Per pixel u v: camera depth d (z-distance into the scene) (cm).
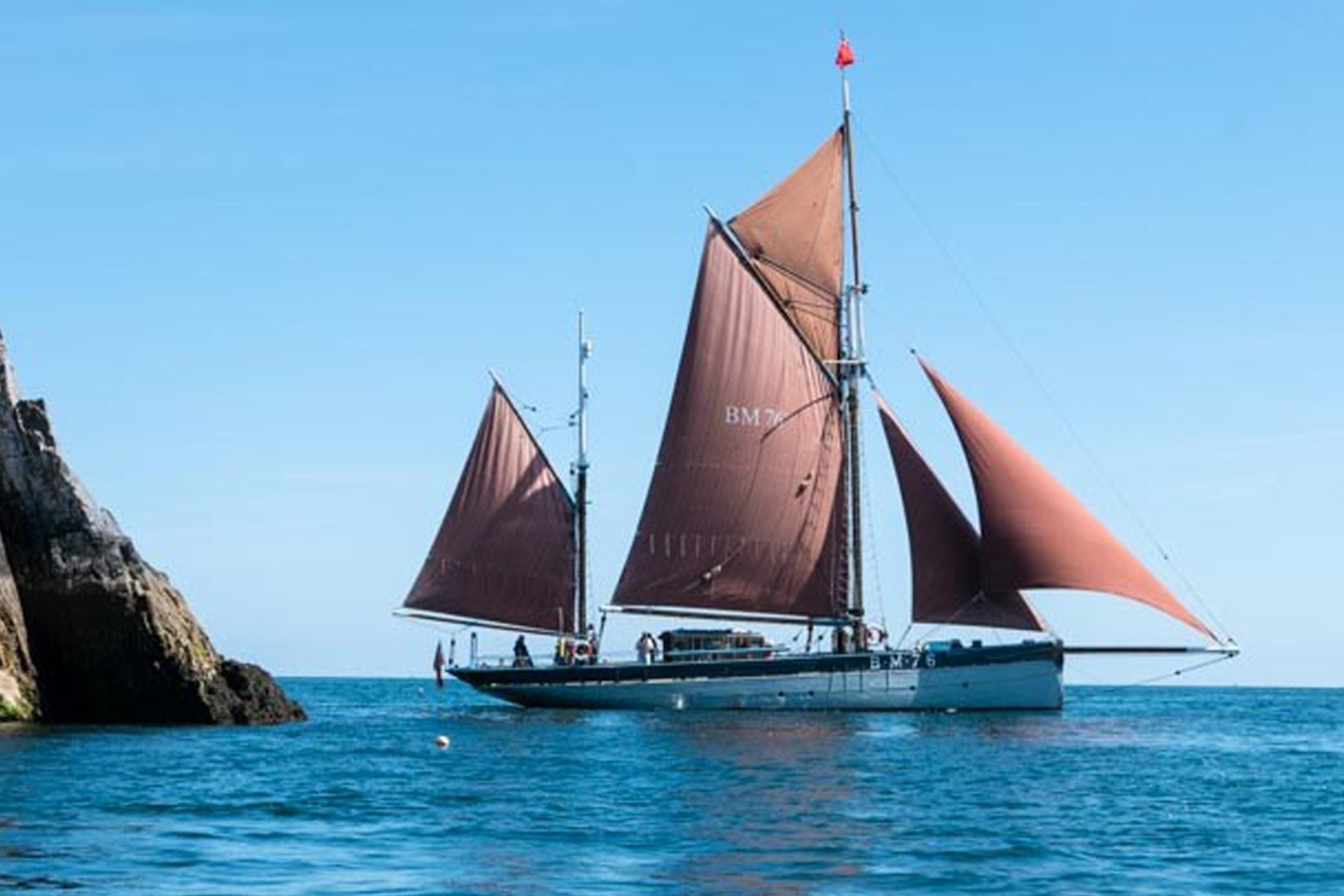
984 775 6075
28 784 5316
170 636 8119
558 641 10288
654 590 9662
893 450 9325
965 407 9038
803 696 9531
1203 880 3900
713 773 6050
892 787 5669
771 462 9669
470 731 8175
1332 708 14075
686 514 9625
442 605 10144
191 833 4347
